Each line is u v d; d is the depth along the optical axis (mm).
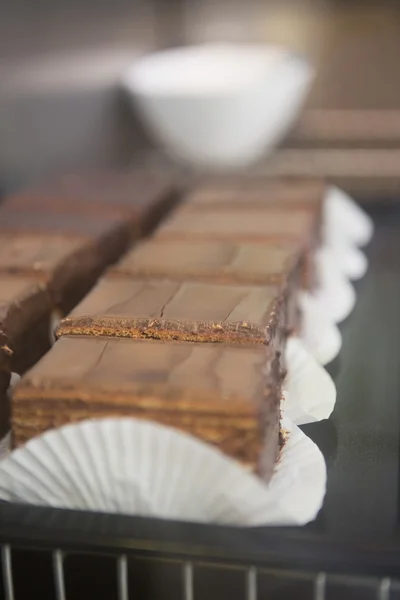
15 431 396
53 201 631
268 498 373
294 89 767
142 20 907
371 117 906
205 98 728
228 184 686
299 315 540
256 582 365
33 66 662
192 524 377
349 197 816
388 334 557
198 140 764
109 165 837
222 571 365
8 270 500
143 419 385
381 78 898
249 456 383
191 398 379
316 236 620
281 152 898
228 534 372
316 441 451
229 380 388
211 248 530
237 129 754
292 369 478
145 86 769
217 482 372
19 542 375
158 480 378
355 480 421
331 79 908
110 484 382
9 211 611
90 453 376
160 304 448
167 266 502
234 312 438
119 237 588
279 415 434
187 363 400
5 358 446
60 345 417
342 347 544
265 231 563
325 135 907
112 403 385
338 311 576
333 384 475
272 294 458
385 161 879
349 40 897
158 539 370
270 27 922
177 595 372
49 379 391
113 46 828
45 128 690
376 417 470
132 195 650
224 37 939
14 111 641
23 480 389
